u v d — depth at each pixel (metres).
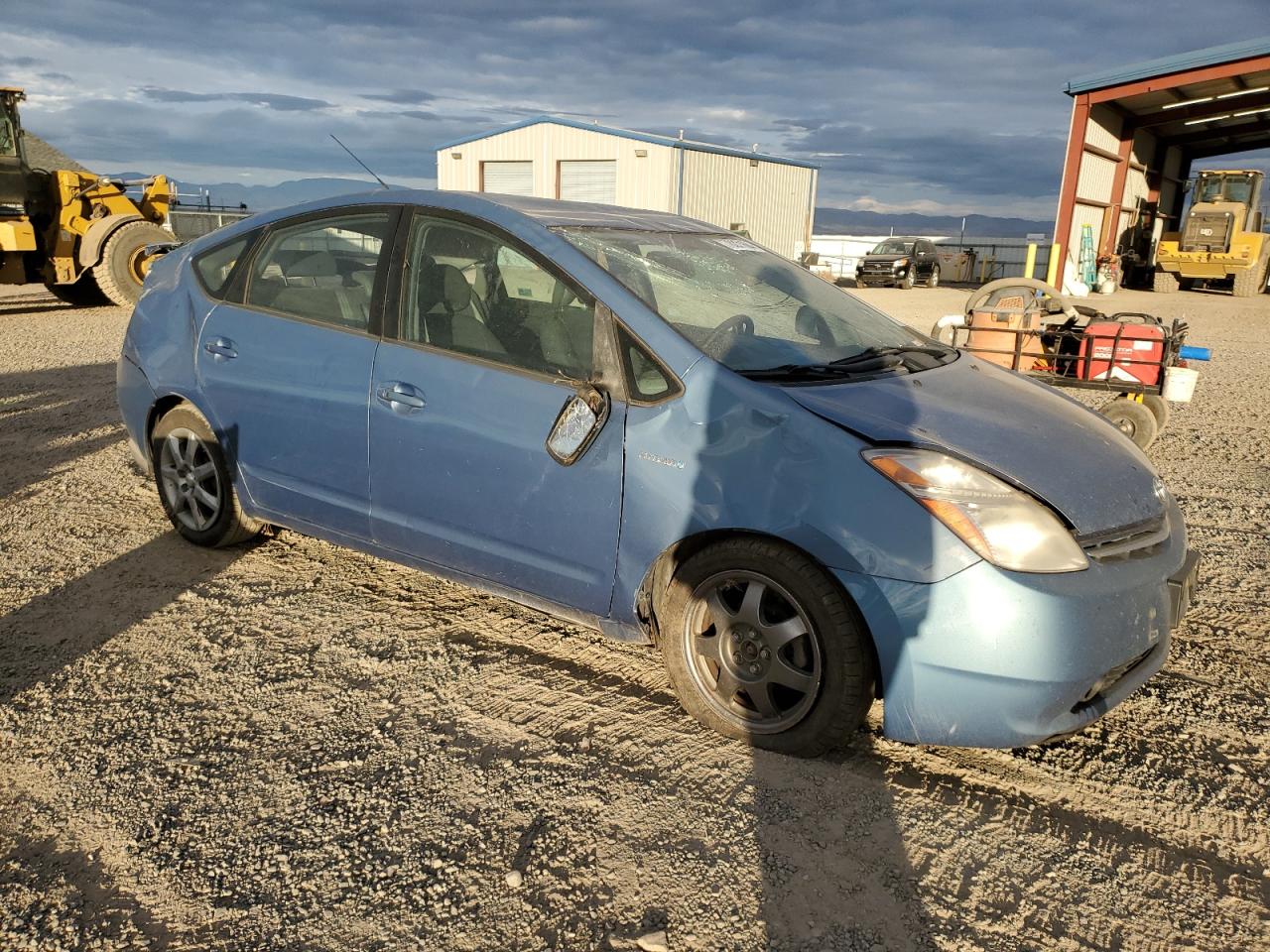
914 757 2.87
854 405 2.80
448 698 3.14
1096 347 6.92
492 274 3.24
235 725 2.95
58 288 15.92
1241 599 4.17
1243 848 2.52
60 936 2.09
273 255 3.86
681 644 2.95
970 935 2.17
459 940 2.11
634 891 2.28
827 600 2.62
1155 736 3.07
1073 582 2.50
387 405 3.36
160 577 4.05
